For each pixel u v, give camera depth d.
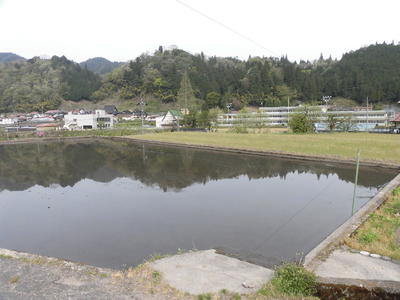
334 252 6.71
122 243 9.66
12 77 121.50
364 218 9.09
